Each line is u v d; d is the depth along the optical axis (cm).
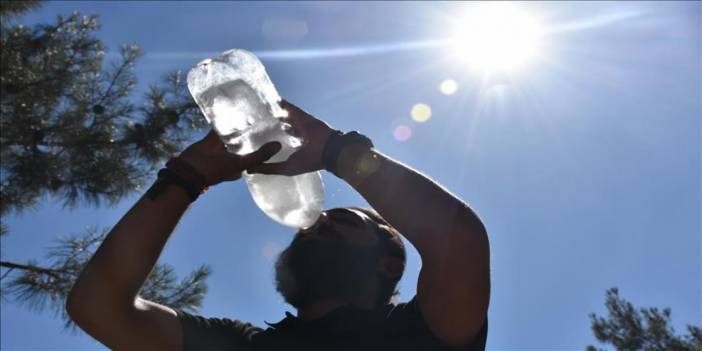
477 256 125
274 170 138
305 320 149
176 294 509
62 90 605
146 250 131
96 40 637
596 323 916
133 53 638
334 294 146
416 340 134
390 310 144
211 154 138
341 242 149
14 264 526
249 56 164
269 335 147
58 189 587
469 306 126
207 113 160
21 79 590
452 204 127
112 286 129
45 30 613
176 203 133
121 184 595
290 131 143
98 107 600
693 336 843
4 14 629
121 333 132
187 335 143
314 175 157
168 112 607
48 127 592
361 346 138
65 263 530
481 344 132
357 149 133
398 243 153
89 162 594
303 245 150
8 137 582
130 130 601
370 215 159
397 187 129
